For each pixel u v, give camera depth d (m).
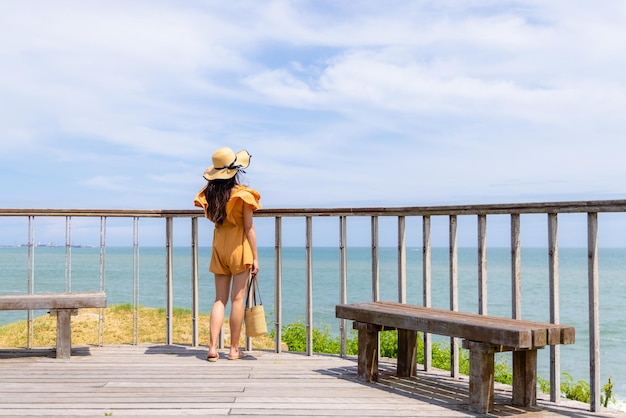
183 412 3.41
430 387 4.11
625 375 11.88
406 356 4.43
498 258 91.69
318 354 5.35
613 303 28.61
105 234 5.52
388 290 35.44
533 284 39.28
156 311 10.30
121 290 32.44
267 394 3.86
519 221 3.90
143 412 3.41
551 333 3.25
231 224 5.05
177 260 82.56
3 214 5.30
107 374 4.43
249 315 5.13
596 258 3.48
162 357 5.12
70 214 5.45
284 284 40.41
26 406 3.51
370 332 4.25
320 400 3.72
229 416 3.34
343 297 4.99
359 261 80.25
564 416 3.41
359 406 3.58
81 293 5.27
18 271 52.31
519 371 3.65
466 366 6.17
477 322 3.49
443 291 34.44
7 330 8.55
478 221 4.14
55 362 4.87
